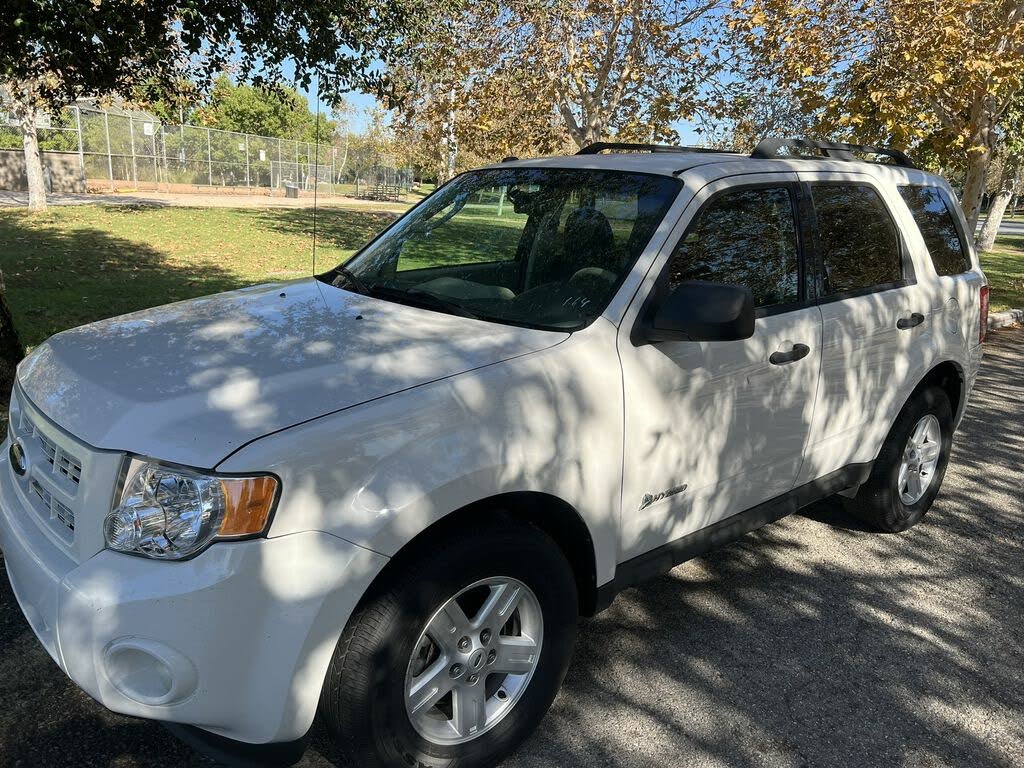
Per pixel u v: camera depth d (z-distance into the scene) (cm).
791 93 1280
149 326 279
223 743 211
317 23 657
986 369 858
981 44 1152
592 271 291
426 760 234
